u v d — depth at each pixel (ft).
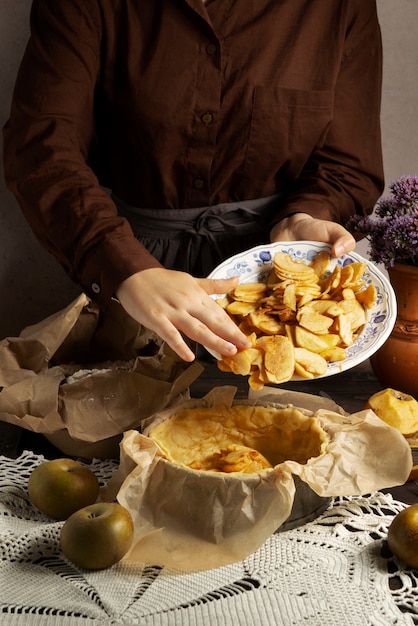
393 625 2.59
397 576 2.87
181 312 3.22
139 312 3.33
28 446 3.76
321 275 3.70
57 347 3.86
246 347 3.17
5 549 2.96
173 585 2.80
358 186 4.69
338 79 4.63
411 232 3.82
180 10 4.18
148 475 3.01
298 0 4.35
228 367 3.19
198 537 2.93
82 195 3.86
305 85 4.44
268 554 2.95
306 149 4.56
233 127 4.38
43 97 4.19
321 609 2.66
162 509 2.98
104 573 2.86
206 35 4.22
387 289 3.52
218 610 2.66
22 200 4.14
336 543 3.02
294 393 3.69
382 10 5.25
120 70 4.29
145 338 4.21
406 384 4.14
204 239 4.62
